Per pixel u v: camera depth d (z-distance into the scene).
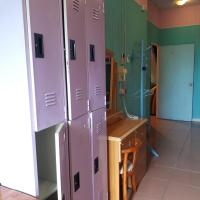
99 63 1.88
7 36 1.20
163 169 3.27
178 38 5.91
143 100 3.88
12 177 1.35
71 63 1.48
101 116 1.97
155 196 2.60
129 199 2.54
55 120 1.38
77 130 1.59
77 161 1.61
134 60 3.75
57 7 1.35
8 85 1.25
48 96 1.30
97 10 1.80
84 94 1.67
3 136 1.34
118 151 2.21
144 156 3.02
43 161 1.55
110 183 2.30
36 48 1.20
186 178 3.00
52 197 1.49
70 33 1.46
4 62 1.24
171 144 4.31
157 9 5.74
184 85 5.97
